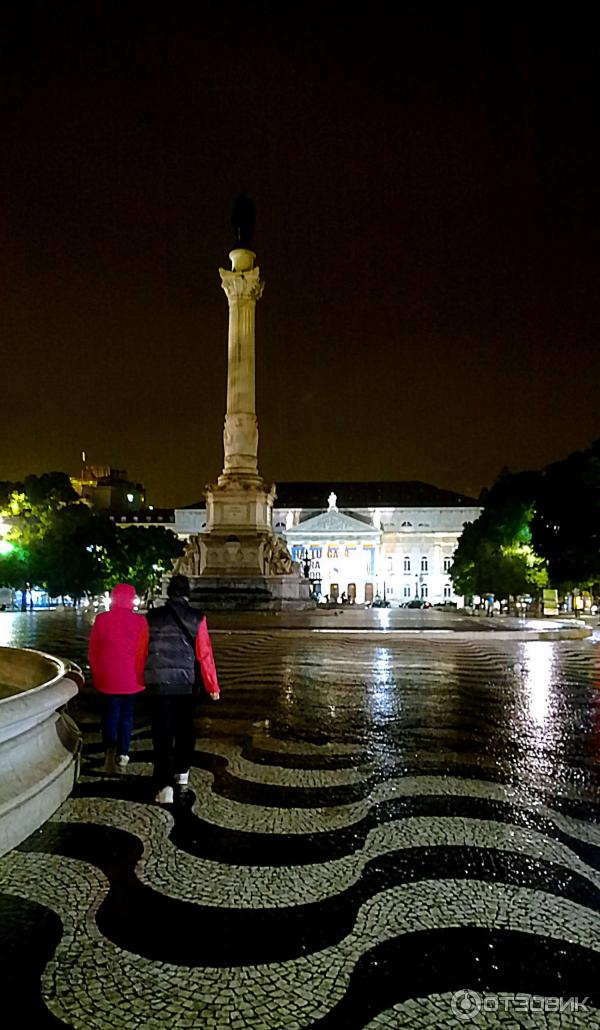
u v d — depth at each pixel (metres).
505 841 4.48
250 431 33.28
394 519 117.31
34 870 3.98
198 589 30.78
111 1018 2.61
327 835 4.58
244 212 34.91
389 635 21.48
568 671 13.90
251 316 33.84
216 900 3.60
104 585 60.91
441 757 6.76
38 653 8.06
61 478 56.38
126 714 6.47
